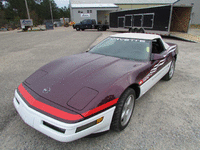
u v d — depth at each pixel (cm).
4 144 211
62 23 5278
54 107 177
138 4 4053
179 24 1490
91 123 177
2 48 977
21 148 205
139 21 1580
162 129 244
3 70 529
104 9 3825
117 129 224
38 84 220
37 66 571
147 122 261
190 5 1309
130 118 253
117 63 272
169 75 422
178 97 346
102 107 185
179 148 207
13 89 377
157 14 1347
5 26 4141
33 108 183
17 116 270
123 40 349
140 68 258
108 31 2358
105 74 228
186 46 991
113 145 211
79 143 214
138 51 310
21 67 562
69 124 163
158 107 307
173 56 406
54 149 204
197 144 214
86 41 1196
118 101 211
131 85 246
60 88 203
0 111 283
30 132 234
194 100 333
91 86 201
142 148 207
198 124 257
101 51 339
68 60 296
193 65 586
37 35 1836
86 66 257
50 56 727
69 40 1289
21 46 1042
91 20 2472
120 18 1917
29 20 2806
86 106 176
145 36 356
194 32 1906
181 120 266
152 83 304
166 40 1269
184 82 429
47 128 175
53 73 242
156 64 306
